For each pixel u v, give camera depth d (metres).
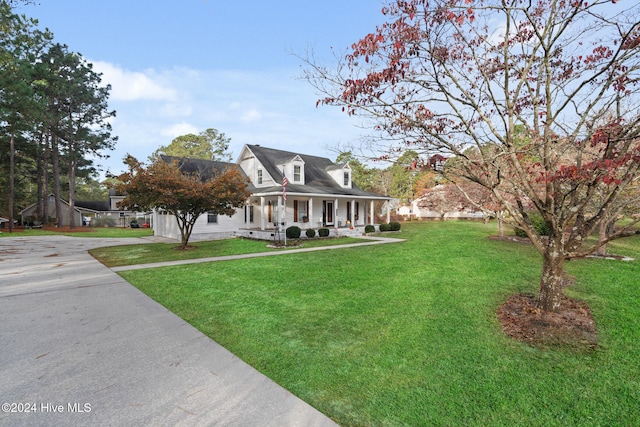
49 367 3.32
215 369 3.27
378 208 35.38
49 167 34.44
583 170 3.67
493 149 4.96
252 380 3.05
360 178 39.78
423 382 3.01
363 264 9.00
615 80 4.00
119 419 2.45
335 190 20.59
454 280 6.80
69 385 2.96
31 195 38.03
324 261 9.67
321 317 4.84
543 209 4.30
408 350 3.69
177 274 8.20
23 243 17.09
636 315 4.52
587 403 2.66
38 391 2.86
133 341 4.01
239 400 2.71
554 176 3.83
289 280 7.28
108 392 2.84
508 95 4.46
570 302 5.05
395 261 9.32
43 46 25.06
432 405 2.66
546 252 4.65
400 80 4.36
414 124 4.39
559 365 3.28
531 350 3.61
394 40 4.07
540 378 3.05
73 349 3.77
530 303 5.07
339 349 3.75
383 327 4.41
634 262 8.16
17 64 17.19
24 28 15.33
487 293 5.79
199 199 12.81
